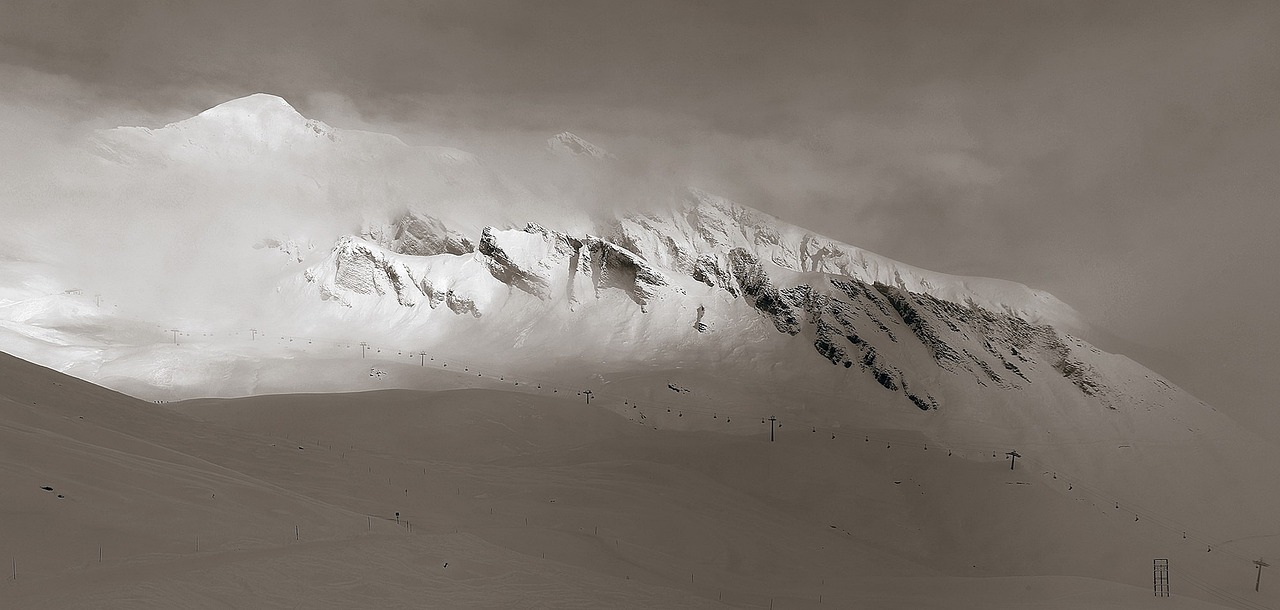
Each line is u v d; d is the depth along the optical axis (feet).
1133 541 398.83
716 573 220.23
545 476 319.68
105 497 129.39
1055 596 187.83
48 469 132.67
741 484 408.67
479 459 396.16
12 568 102.83
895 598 190.08
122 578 105.91
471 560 146.41
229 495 150.10
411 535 154.10
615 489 311.47
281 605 109.09
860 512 394.32
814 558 284.00
